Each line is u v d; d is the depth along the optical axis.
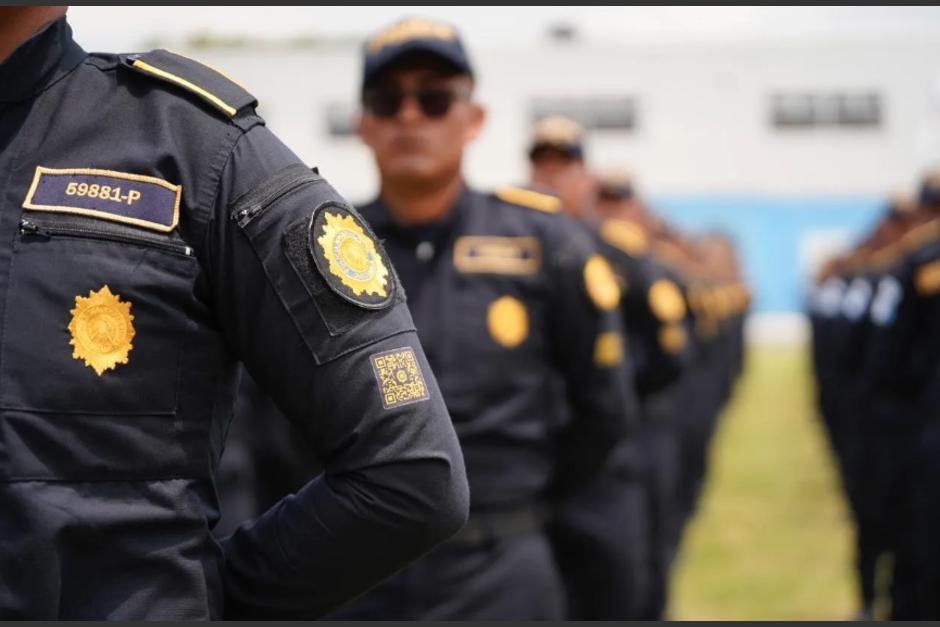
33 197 1.42
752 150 29.86
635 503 4.59
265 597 1.52
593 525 4.46
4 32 1.46
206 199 1.45
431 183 3.10
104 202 1.42
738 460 12.27
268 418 3.17
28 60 1.47
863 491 6.61
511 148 28.11
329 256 1.47
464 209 3.19
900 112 30.02
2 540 1.36
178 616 1.42
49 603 1.36
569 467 3.40
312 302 1.46
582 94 29.08
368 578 1.50
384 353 1.48
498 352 3.09
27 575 1.35
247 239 1.45
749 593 6.90
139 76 1.50
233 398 1.54
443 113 3.10
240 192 1.46
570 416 3.33
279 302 1.45
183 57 1.55
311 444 1.51
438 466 1.47
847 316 7.46
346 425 1.46
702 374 9.61
